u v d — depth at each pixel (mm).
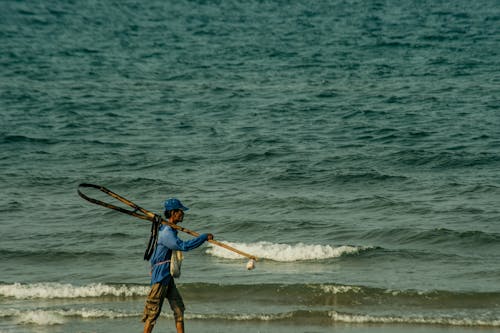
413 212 57156
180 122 97438
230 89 121688
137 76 137875
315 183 67125
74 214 58312
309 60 151500
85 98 116000
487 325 35969
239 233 53469
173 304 32500
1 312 38250
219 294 41125
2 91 122062
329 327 36125
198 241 31609
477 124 90188
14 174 72000
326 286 41188
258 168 72750
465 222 53938
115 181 68188
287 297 40562
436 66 140500
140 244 51062
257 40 181250
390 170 71188
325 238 51625
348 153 77812
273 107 105750
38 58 160250
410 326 36094
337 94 114625
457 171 70250
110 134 90812
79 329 36094
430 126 89938
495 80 122750
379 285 41719
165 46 176125
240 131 90625
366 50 162625
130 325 36625
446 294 39906
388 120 94500
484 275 43438
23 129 93688
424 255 47438
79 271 45750
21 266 46812
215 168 73438
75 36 193000
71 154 80625
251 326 36438
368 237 51562
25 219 57094
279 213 57906
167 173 72000
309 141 84250
